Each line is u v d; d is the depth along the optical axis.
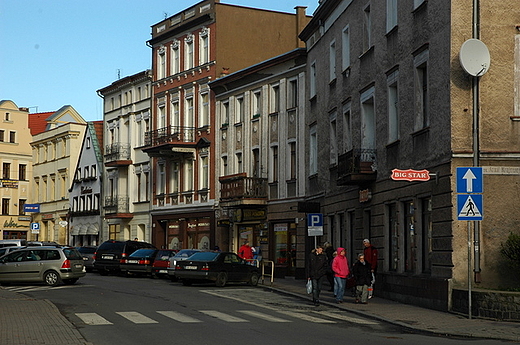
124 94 63.25
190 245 52.94
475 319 19.17
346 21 32.25
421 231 23.66
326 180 35.81
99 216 66.81
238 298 26.22
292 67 41.78
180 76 54.31
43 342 14.38
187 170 53.81
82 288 30.34
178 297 25.88
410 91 24.31
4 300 23.92
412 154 24.11
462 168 18.86
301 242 40.09
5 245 47.38
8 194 86.44
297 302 25.28
